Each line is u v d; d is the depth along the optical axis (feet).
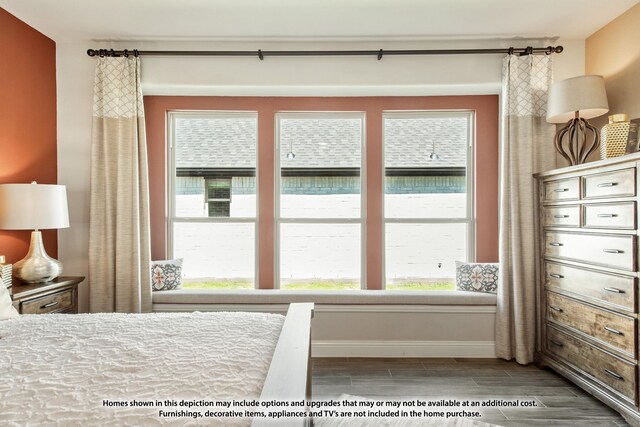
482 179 11.19
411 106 11.23
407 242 11.60
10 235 9.04
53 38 10.18
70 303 9.13
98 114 10.09
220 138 11.57
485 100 11.17
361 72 10.38
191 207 11.62
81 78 10.41
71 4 8.55
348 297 10.21
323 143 11.53
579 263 7.88
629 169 6.55
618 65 9.11
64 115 10.41
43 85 9.95
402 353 10.21
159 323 5.13
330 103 11.28
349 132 11.53
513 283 9.71
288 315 5.62
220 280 11.67
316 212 11.57
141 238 10.16
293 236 11.60
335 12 8.88
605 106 8.49
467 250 11.54
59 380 3.28
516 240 9.65
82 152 10.42
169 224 11.57
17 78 9.16
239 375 3.44
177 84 10.37
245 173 11.55
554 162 9.90
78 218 10.46
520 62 9.89
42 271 8.32
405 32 9.85
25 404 2.85
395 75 10.37
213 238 11.63
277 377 3.32
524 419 7.04
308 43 10.39
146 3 8.52
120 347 4.15
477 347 10.19
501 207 9.96
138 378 3.34
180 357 3.85
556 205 8.71
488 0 8.41
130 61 10.12
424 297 10.15
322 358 10.14
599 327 7.30
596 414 7.23
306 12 8.88
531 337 9.62
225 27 9.59
